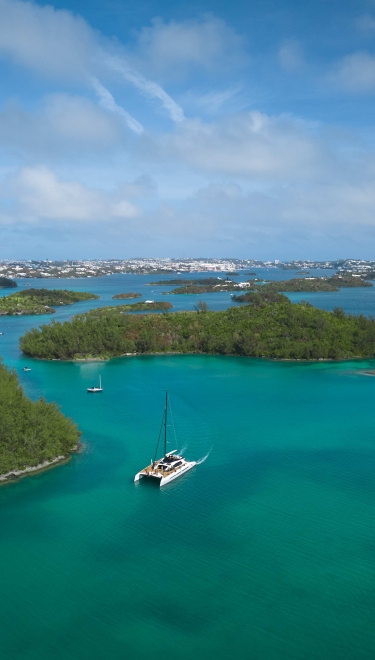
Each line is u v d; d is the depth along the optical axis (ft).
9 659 160.04
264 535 221.46
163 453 307.37
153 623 173.78
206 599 184.03
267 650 163.02
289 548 212.02
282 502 248.52
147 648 164.14
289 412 390.63
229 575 196.03
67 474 279.90
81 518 235.81
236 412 390.63
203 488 263.90
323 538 218.79
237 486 265.75
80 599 184.55
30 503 249.14
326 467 287.69
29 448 282.97
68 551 211.20
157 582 192.65
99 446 318.86
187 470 284.41
